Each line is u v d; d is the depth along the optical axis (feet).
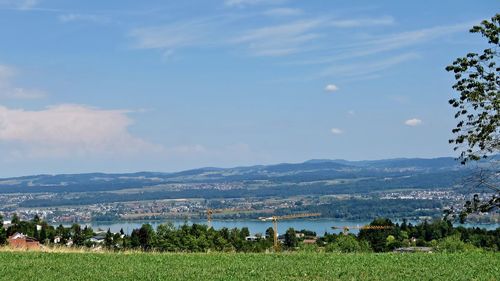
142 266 86.33
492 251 104.88
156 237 201.98
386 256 94.48
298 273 78.69
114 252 105.40
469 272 77.97
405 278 74.54
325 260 90.68
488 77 111.04
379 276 75.97
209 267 84.99
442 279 73.77
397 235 222.48
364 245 197.47
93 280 75.20
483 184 110.52
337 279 74.59
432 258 91.30
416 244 209.26
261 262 89.51
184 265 87.30
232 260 92.12
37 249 109.09
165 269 83.46
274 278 75.51
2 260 92.02
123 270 82.89
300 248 134.21
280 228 500.33
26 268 84.02
